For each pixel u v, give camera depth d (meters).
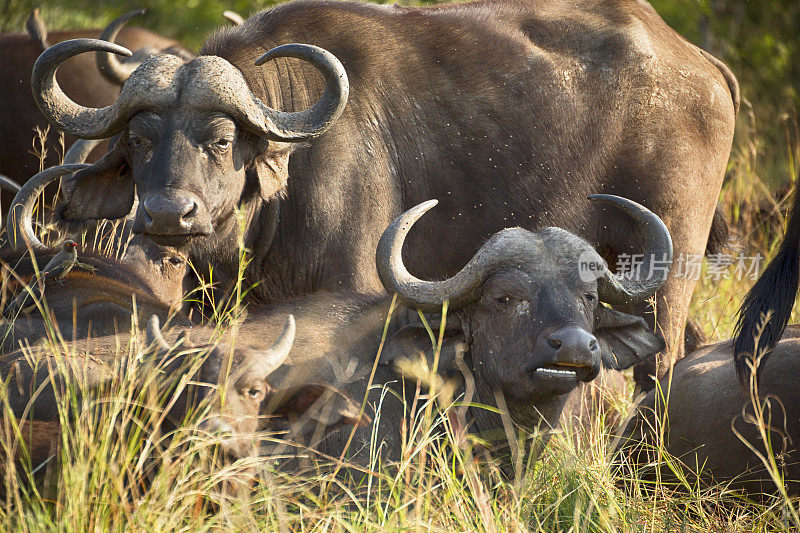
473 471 17.48
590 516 17.80
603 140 25.86
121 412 15.98
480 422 18.91
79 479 14.63
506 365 17.88
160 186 19.53
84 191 22.28
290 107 23.45
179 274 22.17
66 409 15.39
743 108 55.94
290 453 17.28
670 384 21.03
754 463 19.11
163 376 16.03
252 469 16.08
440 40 25.42
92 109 21.27
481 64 25.44
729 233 30.91
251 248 22.89
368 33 24.81
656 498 19.28
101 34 30.36
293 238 23.27
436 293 18.28
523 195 25.53
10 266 20.70
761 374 19.00
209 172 20.11
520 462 17.92
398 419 18.47
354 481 17.70
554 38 26.09
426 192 25.06
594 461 19.56
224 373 15.51
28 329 18.84
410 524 15.77
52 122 21.19
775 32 62.69
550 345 17.12
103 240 23.73
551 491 18.52
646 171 26.02
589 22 26.36
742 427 19.23
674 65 26.42
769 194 37.06
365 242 23.86
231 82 20.47
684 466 20.22
